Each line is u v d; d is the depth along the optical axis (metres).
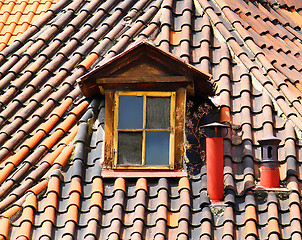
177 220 27.59
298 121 30.25
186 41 33.66
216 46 33.94
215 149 28.28
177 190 28.81
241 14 37.72
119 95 29.91
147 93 29.80
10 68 37.25
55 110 33.31
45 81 35.56
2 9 43.94
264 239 26.66
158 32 34.81
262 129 30.53
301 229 26.67
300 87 33.72
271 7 43.03
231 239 26.53
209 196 28.22
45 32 38.38
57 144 31.31
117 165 29.47
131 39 35.38
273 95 31.33
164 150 29.55
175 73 29.66
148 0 37.91
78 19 38.53
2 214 28.00
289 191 28.05
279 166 29.38
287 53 36.66
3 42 40.56
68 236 27.03
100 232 27.39
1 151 31.86
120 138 29.70
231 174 28.94
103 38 36.75
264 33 37.19
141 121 29.72
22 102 34.62
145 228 27.38
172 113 29.67
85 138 30.86
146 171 29.38
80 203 28.48
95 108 32.06
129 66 29.78
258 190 28.17
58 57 36.34
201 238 26.67
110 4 38.97
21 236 27.11
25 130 32.72
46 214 27.89
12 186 29.91
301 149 29.81
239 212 27.80
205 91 30.91
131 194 28.70
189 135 30.41
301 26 42.34
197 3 36.00
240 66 33.00
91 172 29.72
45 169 29.97
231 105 31.61
